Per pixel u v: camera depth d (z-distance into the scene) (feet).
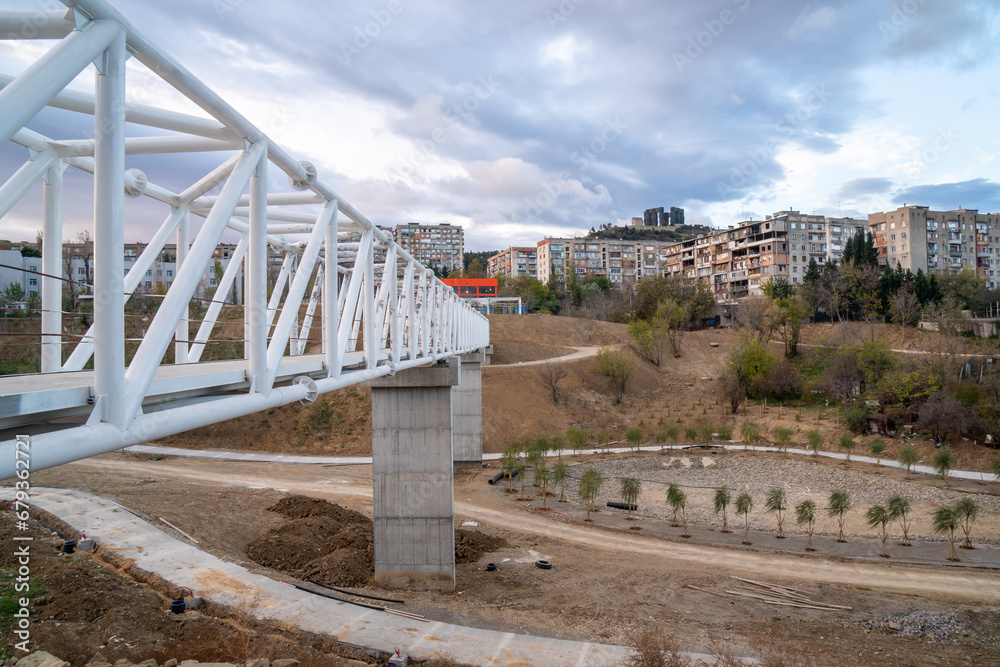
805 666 50.44
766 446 147.02
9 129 12.74
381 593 64.13
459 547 78.84
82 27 15.64
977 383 151.84
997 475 109.40
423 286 60.13
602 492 114.42
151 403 21.35
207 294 113.80
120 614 50.42
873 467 124.47
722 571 74.23
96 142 16.22
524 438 137.90
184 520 76.23
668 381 211.61
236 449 138.72
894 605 64.23
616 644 53.72
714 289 368.68
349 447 138.31
